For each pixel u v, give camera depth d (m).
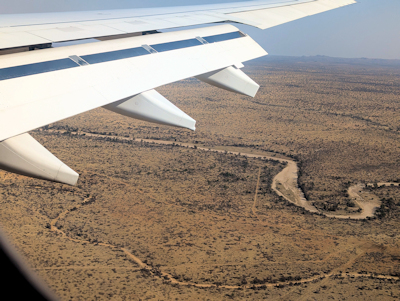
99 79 9.20
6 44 9.62
